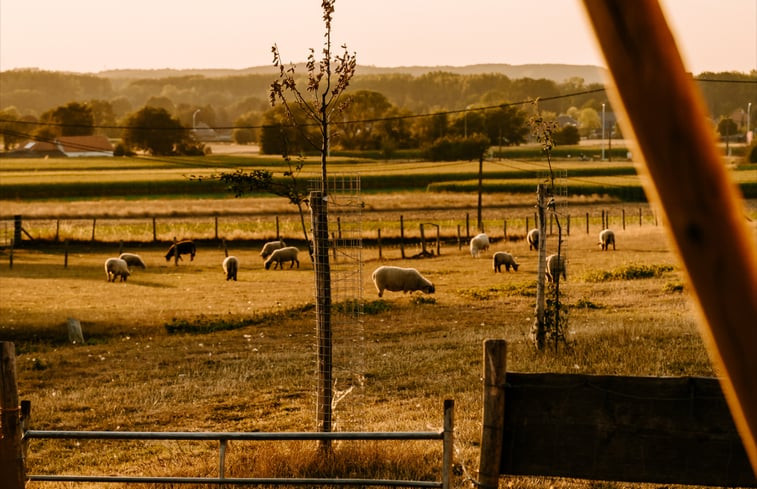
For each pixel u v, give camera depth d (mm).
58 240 51250
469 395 12312
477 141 124188
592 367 13664
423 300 25391
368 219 62656
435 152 124250
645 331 16781
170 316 24062
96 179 95375
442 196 80000
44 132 175000
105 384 15023
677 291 24672
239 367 16109
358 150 136625
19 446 6637
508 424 6281
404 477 8352
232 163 122125
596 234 47812
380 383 13570
